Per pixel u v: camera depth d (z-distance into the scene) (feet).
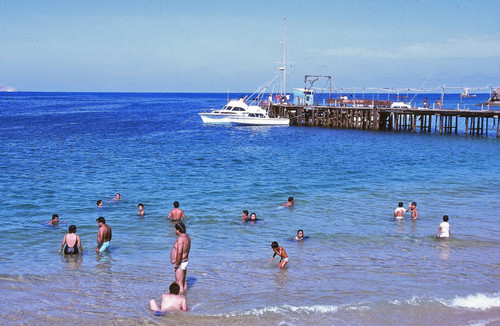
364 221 65.16
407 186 90.38
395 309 36.47
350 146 162.91
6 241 55.57
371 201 77.56
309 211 70.90
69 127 247.50
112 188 88.17
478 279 43.24
